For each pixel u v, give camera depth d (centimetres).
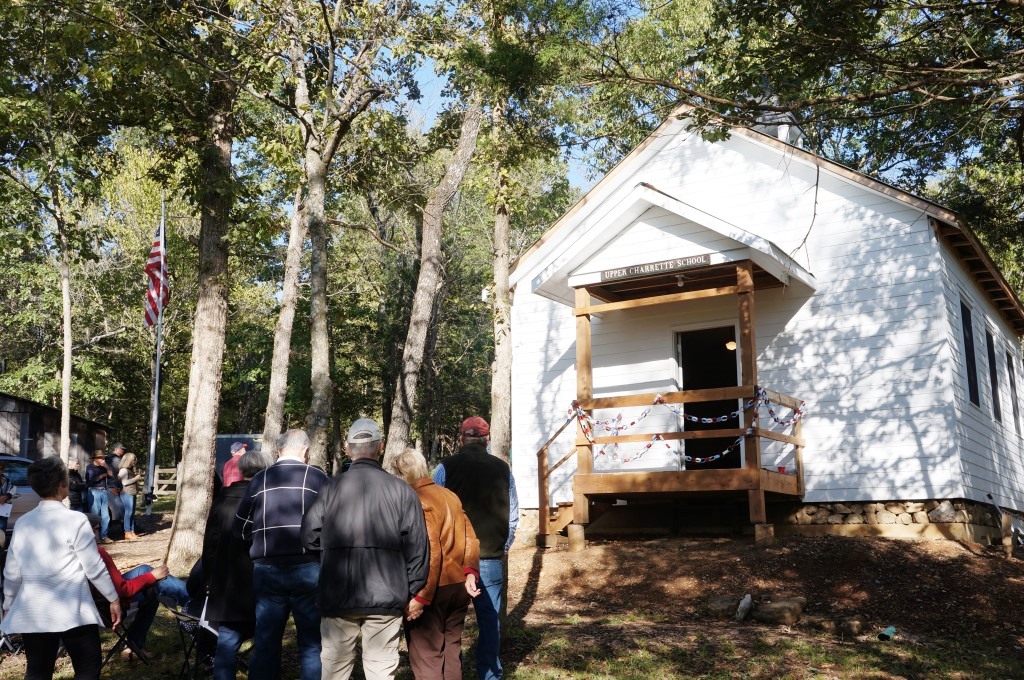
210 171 1538
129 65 1366
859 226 1435
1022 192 2105
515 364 1681
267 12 1370
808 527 1394
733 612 1004
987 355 1689
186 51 1419
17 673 726
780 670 765
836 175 1460
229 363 4150
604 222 1422
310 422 1395
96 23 1327
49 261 3225
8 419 2039
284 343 1485
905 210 1402
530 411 1652
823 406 1415
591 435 1371
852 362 1406
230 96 1551
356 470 527
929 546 1228
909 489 1341
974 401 1499
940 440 1331
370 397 3953
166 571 811
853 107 1016
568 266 1461
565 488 1585
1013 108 813
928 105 826
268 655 578
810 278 1423
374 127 1513
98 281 3281
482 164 1280
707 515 1464
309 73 1573
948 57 834
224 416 4497
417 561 523
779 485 1315
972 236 1423
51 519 548
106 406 4012
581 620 988
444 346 4031
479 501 667
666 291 1534
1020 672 790
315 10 1402
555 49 891
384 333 3669
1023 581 1067
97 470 1730
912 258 1388
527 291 1698
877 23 859
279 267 3591
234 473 701
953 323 1421
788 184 1502
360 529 512
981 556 1191
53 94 1521
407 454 608
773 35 907
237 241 1614
